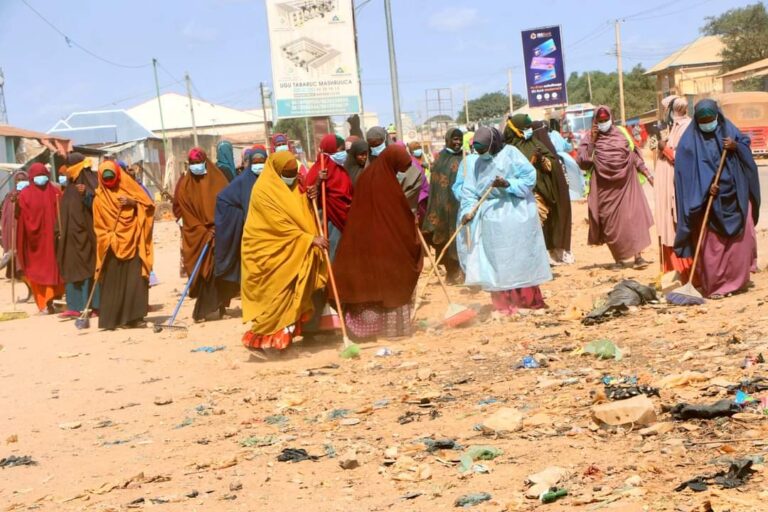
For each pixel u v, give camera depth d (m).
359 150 12.79
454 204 14.66
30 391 10.25
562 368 8.24
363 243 10.82
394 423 7.36
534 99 36.25
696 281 10.97
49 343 13.41
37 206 17.00
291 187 10.83
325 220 11.16
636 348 8.58
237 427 7.92
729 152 10.48
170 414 8.71
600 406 6.41
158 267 24.03
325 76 29.38
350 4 29.16
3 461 7.56
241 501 5.96
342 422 7.54
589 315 10.16
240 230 13.70
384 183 10.81
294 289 10.62
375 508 5.49
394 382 8.74
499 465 5.93
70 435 8.31
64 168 16.28
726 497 4.75
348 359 10.11
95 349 12.51
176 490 6.36
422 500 5.51
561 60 35.94
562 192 15.30
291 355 10.74
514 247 10.98
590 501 5.02
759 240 15.45
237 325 13.59
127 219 13.93
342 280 10.87
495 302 11.34
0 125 44.59
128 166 18.52
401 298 10.84
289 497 5.92
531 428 6.64
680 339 8.63
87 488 6.61
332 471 6.35
